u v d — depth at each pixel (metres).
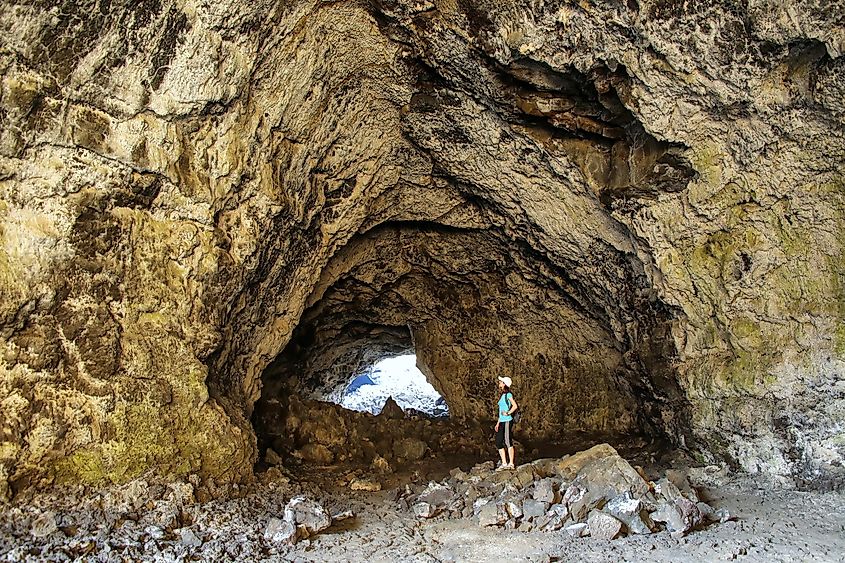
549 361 10.91
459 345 11.55
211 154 6.18
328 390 13.30
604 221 8.09
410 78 7.43
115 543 4.97
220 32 5.61
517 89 7.18
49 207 5.25
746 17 5.72
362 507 6.91
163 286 6.08
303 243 8.08
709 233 7.27
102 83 5.24
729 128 6.55
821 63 5.77
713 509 6.18
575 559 5.05
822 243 6.57
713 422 7.77
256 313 7.68
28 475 5.12
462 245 10.18
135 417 5.71
